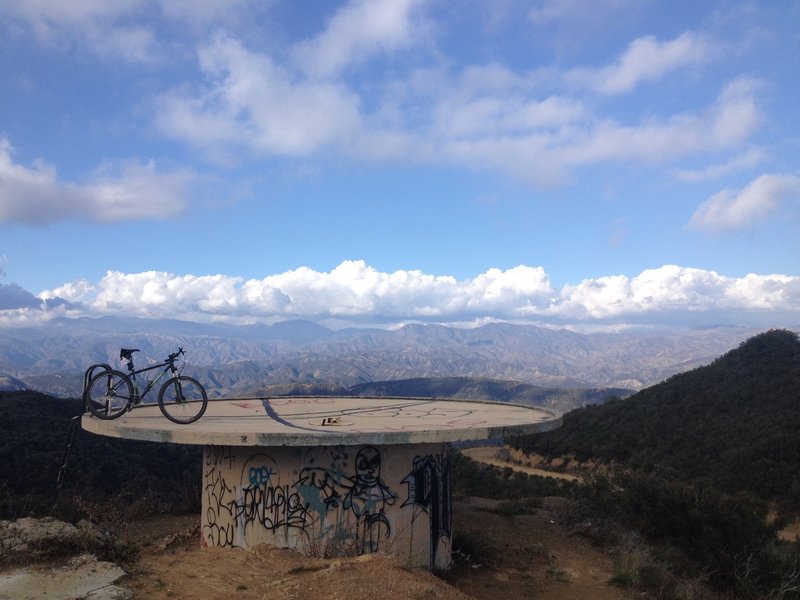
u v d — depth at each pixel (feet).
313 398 55.06
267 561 25.93
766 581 36.65
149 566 22.89
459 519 44.42
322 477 29.71
